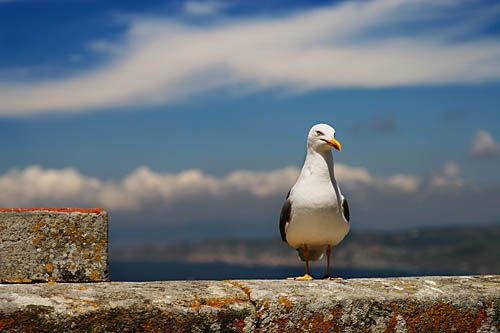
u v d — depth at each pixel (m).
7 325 3.52
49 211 5.38
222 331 3.98
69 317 3.65
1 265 5.25
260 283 4.45
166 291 4.07
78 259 5.41
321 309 4.17
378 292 4.39
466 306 4.50
